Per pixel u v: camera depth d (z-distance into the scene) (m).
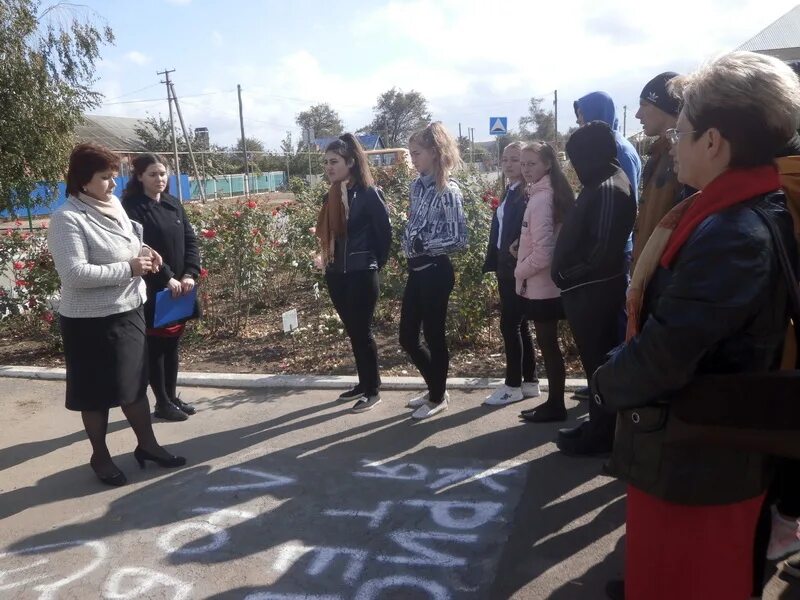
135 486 3.57
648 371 1.61
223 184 43.25
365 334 4.41
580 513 3.11
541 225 3.78
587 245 3.28
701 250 1.54
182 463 3.79
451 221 3.95
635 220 3.37
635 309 1.80
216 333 6.56
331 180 4.27
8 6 13.05
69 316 3.38
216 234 6.77
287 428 4.25
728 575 1.71
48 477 3.71
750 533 1.73
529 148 3.82
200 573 2.78
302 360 5.66
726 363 1.60
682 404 1.62
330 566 2.80
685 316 1.53
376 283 4.36
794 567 2.58
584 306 3.36
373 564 2.80
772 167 1.62
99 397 3.46
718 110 1.56
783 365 1.83
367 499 3.33
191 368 5.59
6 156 13.19
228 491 3.47
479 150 32.31
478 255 5.57
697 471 1.65
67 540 3.06
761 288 1.51
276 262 7.54
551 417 4.10
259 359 5.77
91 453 4.02
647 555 1.78
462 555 2.84
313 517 3.19
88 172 3.41
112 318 3.44
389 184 9.95
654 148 3.31
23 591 2.70
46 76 13.55
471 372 5.14
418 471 3.59
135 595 2.66
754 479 1.68
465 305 5.61
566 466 3.55
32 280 6.30
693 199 1.71
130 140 49.28
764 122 1.54
